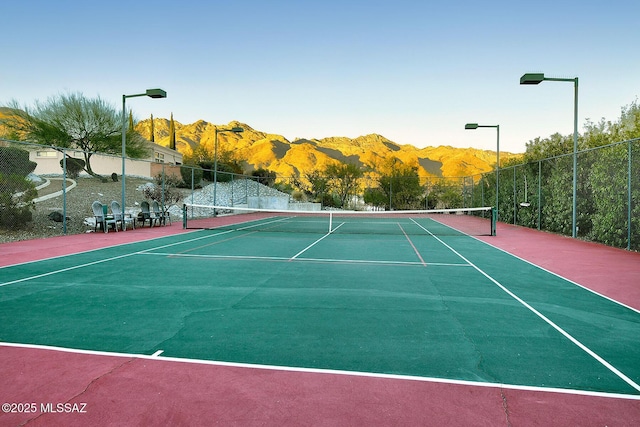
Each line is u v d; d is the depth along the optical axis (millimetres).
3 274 8164
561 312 5676
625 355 4172
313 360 4027
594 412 3094
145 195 24531
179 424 2924
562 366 3898
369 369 3822
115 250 11516
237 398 3285
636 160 11625
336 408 3137
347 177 42969
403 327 5020
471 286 7254
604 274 8367
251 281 7613
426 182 37031
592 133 18312
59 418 3002
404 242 13891
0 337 4641
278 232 17406
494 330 4918
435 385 3510
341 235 16281
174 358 4066
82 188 24609
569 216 15938
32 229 15086
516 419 2990
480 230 18969
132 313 5574
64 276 7996
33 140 26297
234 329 4934
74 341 4523
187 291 6832
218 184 35500
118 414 3057
